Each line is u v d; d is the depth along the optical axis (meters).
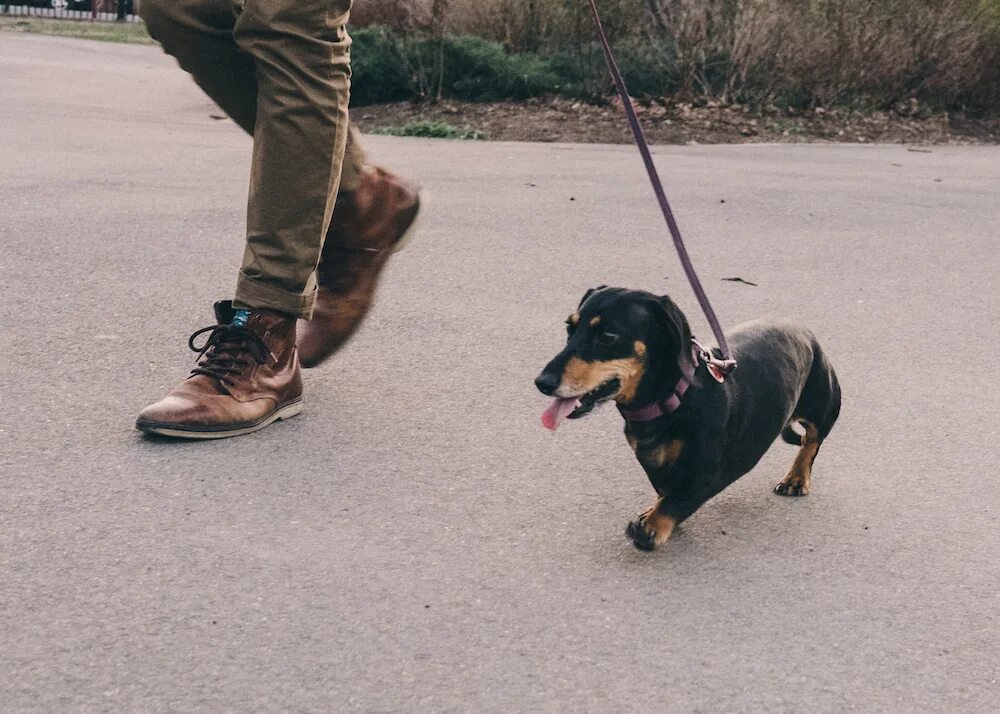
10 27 17.17
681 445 2.41
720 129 8.48
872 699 2.10
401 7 9.21
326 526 2.45
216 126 7.47
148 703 2.01
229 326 2.79
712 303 3.79
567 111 8.71
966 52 9.62
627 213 4.98
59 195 4.62
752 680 2.12
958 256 4.52
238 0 2.70
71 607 2.19
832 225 4.99
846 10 9.35
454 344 3.32
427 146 7.18
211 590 2.25
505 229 4.53
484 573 2.34
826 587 2.36
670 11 9.06
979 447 2.92
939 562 2.46
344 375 3.10
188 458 2.64
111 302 3.44
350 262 2.95
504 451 2.77
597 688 2.09
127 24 20.42
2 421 2.74
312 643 2.14
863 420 3.04
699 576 2.38
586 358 2.35
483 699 2.06
